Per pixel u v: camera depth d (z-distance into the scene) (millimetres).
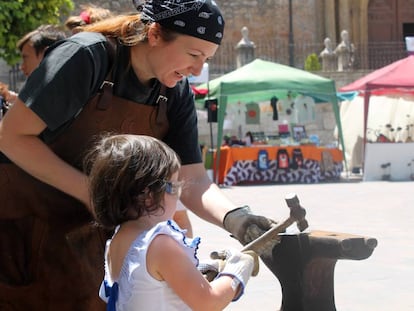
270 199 15062
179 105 3570
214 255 2793
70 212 3391
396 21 37406
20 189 3387
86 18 3924
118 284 2619
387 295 6371
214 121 19547
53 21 15312
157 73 3211
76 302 3467
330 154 20500
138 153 2562
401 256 8109
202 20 3062
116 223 2619
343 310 5875
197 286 2512
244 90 19312
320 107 27094
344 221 11078
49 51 3223
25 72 4941
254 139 22406
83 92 3150
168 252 2514
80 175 3119
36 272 3445
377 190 16719
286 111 23375
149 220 2621
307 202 14219
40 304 3482
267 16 34125
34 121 3094
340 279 7043
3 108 4969
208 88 19672
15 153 3133
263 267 7770
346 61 29500
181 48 3111
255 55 32312
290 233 3008
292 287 3035
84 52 3133
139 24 3184
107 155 2596
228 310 5918
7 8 14508
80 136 3271
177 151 3633
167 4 3088
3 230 3412
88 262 3434
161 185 2568
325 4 34969
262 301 6207
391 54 33406
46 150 3146
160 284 2533
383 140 21234
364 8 36250
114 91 3297
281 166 19812
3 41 14727
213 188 3570
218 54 32156
